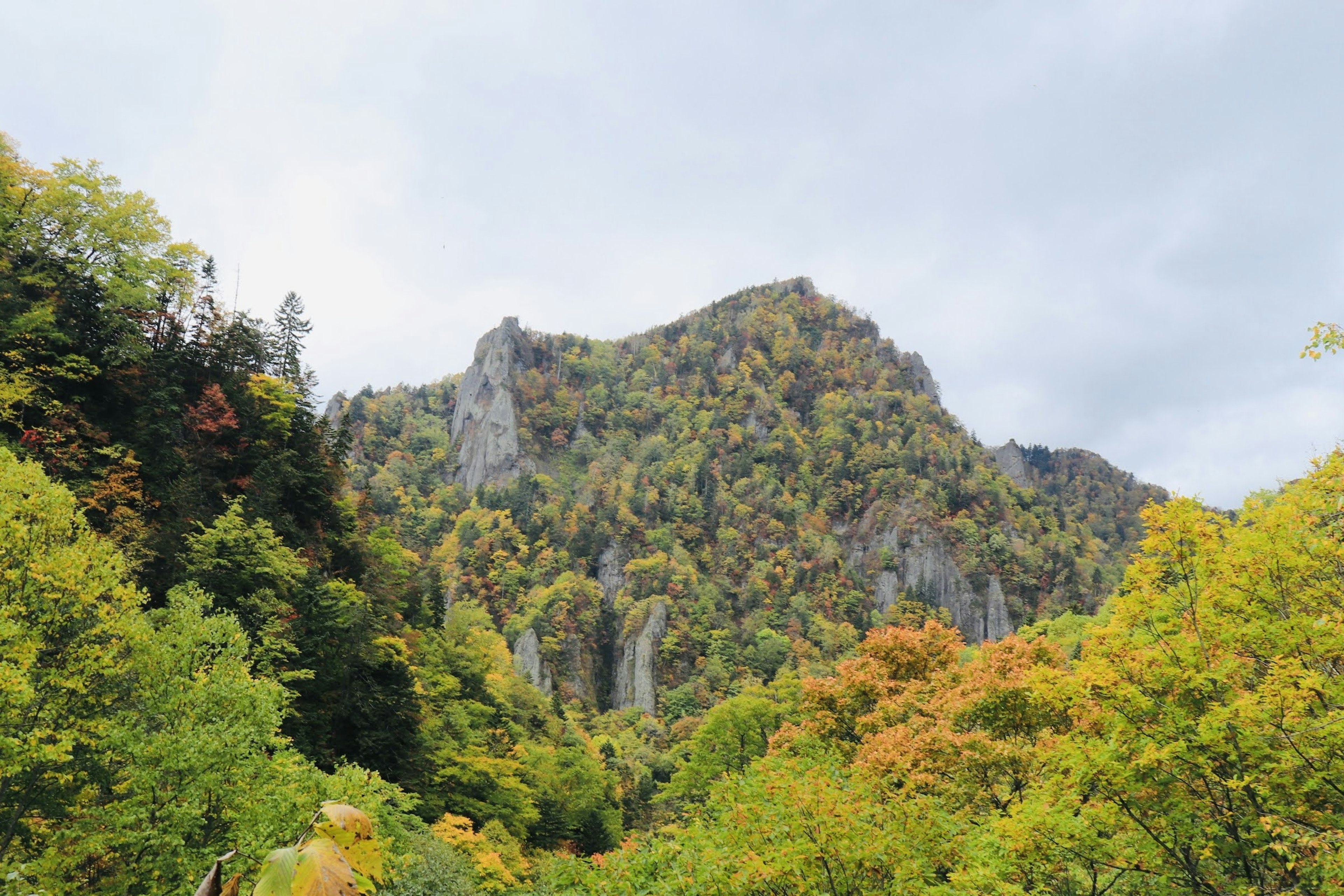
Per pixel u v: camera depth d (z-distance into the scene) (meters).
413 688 42.69
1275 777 12.14
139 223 47.09
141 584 32.59
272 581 36.81
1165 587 15.25
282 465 48.12
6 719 15.53
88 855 16.92
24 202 44.06
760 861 13.45
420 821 30.98
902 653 31.70
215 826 17.77
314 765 22.02
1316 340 11.16
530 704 78.50
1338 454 14.16
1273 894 12.22
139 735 17.62
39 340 38.94
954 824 16.56
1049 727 21.44
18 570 16.80
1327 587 13.79
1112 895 15.38
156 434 42.81
